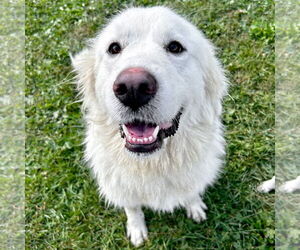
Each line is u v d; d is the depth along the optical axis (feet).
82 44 3.63
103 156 2.23
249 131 2.92
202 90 2.08
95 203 2.75
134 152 1.92
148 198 2.31
